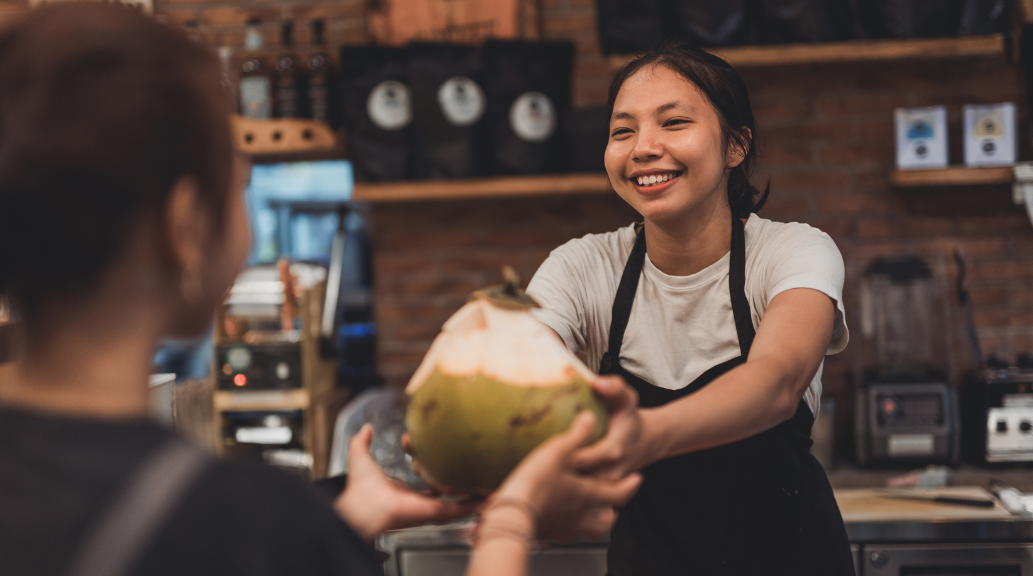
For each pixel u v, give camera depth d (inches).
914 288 101.4
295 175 114.7
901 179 96.2
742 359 43.0
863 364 101.9
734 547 45.2
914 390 89.0
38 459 16.1
